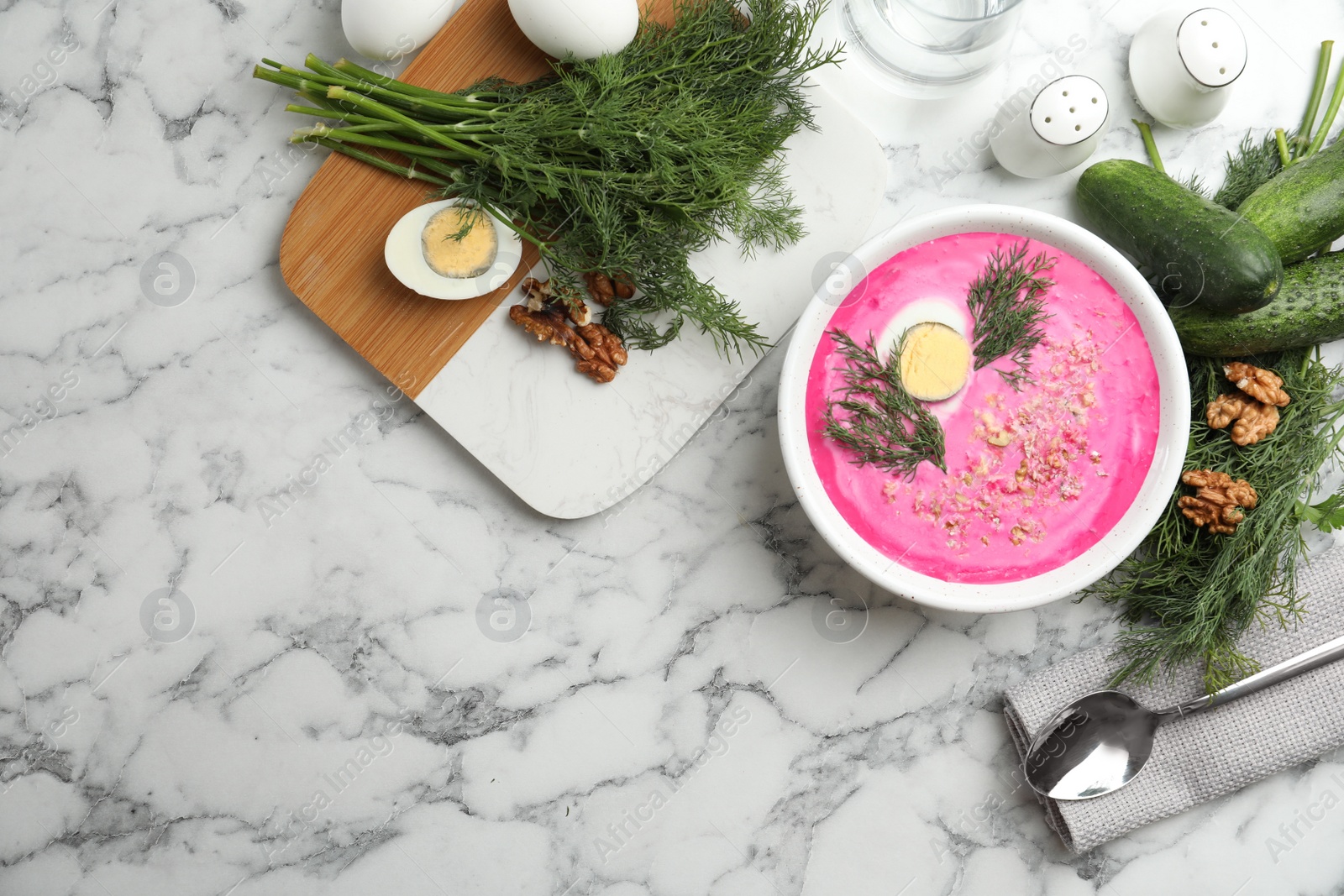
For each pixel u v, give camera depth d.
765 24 0.69
